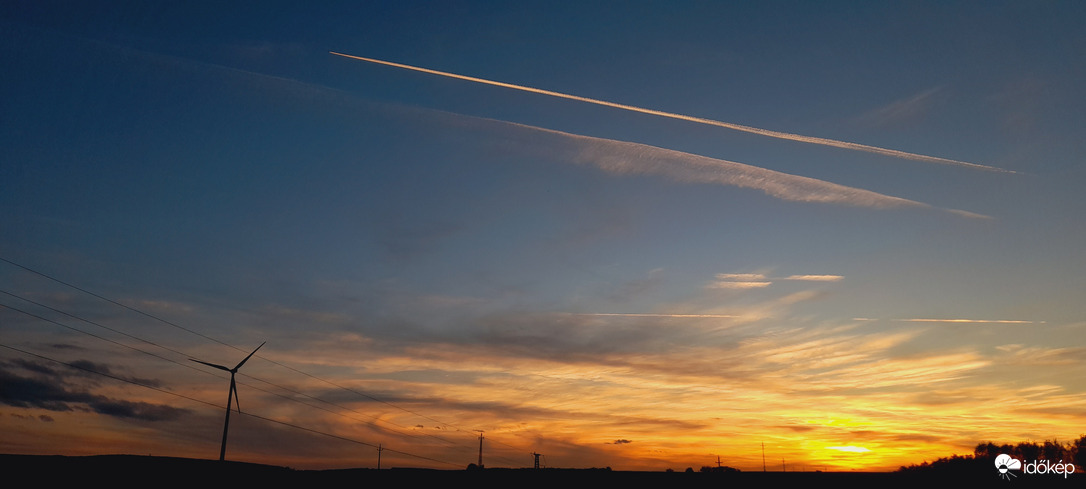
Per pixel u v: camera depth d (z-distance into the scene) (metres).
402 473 110.50
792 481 107.69
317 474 101.31
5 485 72.94
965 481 94.88
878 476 106.31
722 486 109.06
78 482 77.00
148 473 84.44
